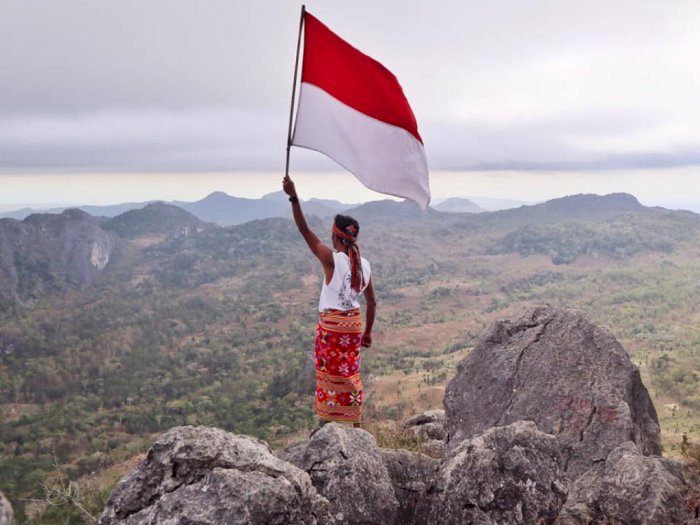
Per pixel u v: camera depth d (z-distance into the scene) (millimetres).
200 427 3635
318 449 4227
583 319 7477
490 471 4168
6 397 179000
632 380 6781
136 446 101812
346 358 5066
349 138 4953
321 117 4949
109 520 3242
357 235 5090
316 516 3443
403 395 103375
